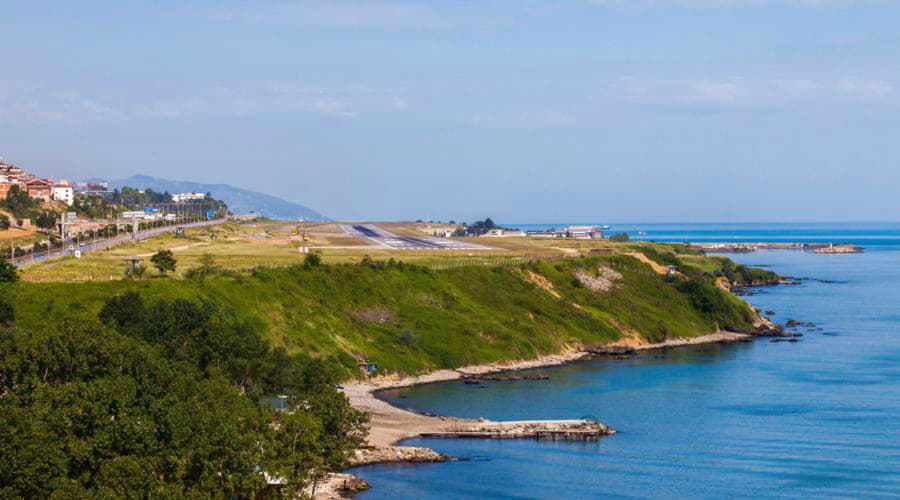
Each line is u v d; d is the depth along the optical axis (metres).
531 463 126.44
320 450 105.62
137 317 145.00
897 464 127.31
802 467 125.88
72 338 110.25
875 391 172.75
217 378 119.50
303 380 143.38
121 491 86.25
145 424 95.31
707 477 121.25
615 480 119.69
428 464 125.44
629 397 167.38
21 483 84.56
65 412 93.06
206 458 93.31
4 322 140.75
